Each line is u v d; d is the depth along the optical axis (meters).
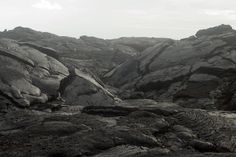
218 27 44.28
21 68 30.22
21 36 56.44
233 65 33.16
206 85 32.06
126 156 15.98
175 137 19.16
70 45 54.19
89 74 35.09
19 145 18.02
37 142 18.00
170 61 37.06
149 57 39.09
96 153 16.75
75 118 21.11
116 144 17.45
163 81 34.34
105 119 21.19
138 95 33.41
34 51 34.25
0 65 29.55
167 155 16.33
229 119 22.12
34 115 22.45
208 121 21.31
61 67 33.03
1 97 26.64
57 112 24.62
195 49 37.31
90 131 18.70
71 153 16.48
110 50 54.12
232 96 29.44
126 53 53.88
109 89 35.31
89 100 29.80
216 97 30.25
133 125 19.92
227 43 36.72
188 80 33.25
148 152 16.42
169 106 26.03
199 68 34.09
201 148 18.16
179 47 38.84
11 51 31.88
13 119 21.69
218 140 18.88
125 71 39.38
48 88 29.45
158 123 20.36
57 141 17.81
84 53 52.16
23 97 27.06
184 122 21.48
